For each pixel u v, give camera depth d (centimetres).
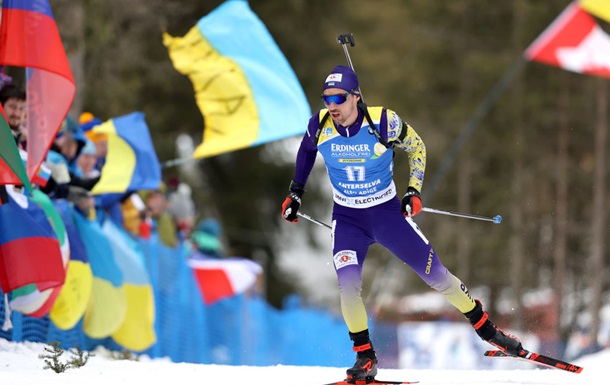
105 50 5769
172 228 4150
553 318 9062
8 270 2395
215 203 9362
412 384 1948
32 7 2389
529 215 9906
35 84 2420
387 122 1967
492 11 10844
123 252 3183
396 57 10981
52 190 2772
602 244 8581
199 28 3362
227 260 5056
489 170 10906
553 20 9956
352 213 2058
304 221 9956
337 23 9919
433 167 10969
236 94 3334
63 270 2475
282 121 3325
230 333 5062
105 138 3281
